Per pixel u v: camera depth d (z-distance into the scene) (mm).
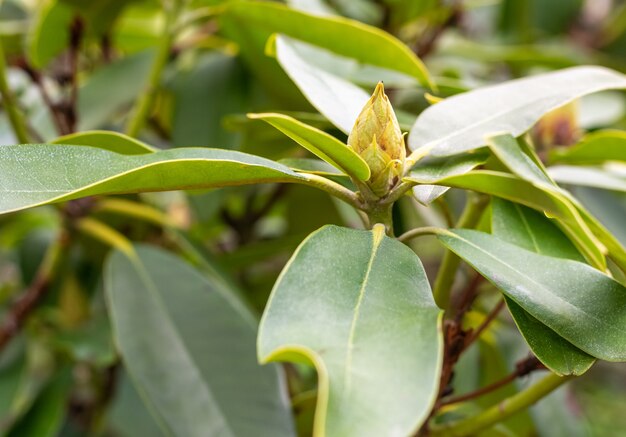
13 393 694
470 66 816
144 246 587
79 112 638
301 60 464
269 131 566
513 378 454
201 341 541
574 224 382
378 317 354
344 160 391
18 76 693
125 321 550
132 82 660
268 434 508
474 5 763
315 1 608
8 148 383
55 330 720
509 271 386
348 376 334
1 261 950
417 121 431
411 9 707
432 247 1009
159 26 794
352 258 375
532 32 1007
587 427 634
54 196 377
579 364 375
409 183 401
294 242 650
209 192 607
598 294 385
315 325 351
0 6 745
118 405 704
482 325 451
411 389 330
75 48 604
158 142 728
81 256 778
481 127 427
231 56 675
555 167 517
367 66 574
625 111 810
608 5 1149
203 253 623
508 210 433
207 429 510
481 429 458
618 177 519
